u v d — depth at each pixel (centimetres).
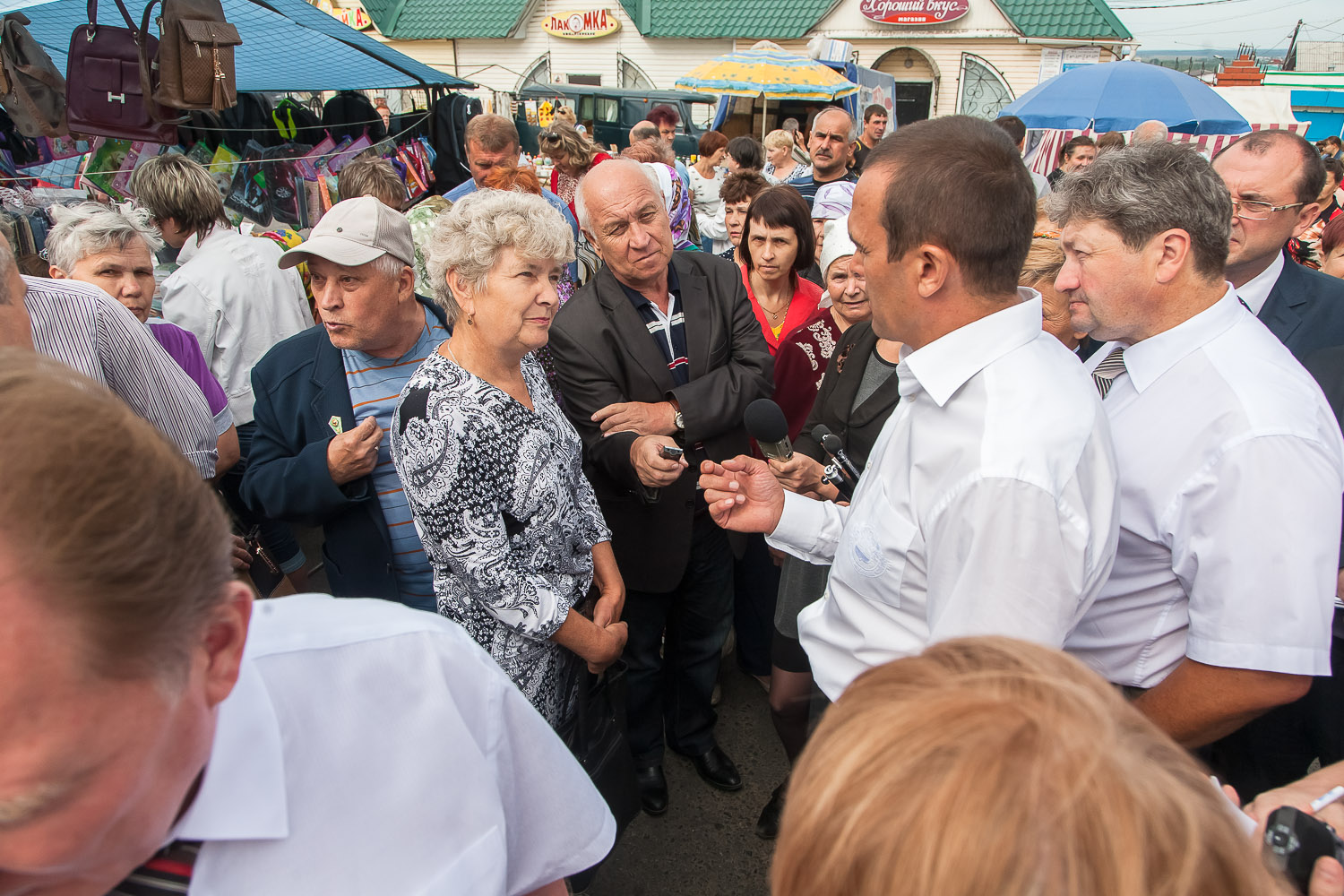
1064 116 756
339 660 77
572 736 182
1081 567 110
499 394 159
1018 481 108
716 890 225
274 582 253
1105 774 44
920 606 128
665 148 603
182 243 336
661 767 251
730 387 232
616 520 232
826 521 173
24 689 45
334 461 185
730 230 442
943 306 121
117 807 52
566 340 231
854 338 235
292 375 200
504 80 1958
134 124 376
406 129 669
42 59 385
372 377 200
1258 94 1182
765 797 258
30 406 46
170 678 52
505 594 156
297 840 71
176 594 50
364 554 199
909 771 46
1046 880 41
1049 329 205
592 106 1234
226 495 327
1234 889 44
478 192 167
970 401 117
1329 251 346
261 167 528
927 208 115
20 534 43
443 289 169
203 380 266
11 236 363
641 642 239
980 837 42
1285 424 122
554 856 99
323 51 597
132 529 46
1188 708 128
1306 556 117
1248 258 214
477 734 85
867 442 222
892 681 54
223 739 67
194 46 350
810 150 554
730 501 168
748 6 1786
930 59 1731
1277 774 184
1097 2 1620
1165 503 133
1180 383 135
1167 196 133
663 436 212
